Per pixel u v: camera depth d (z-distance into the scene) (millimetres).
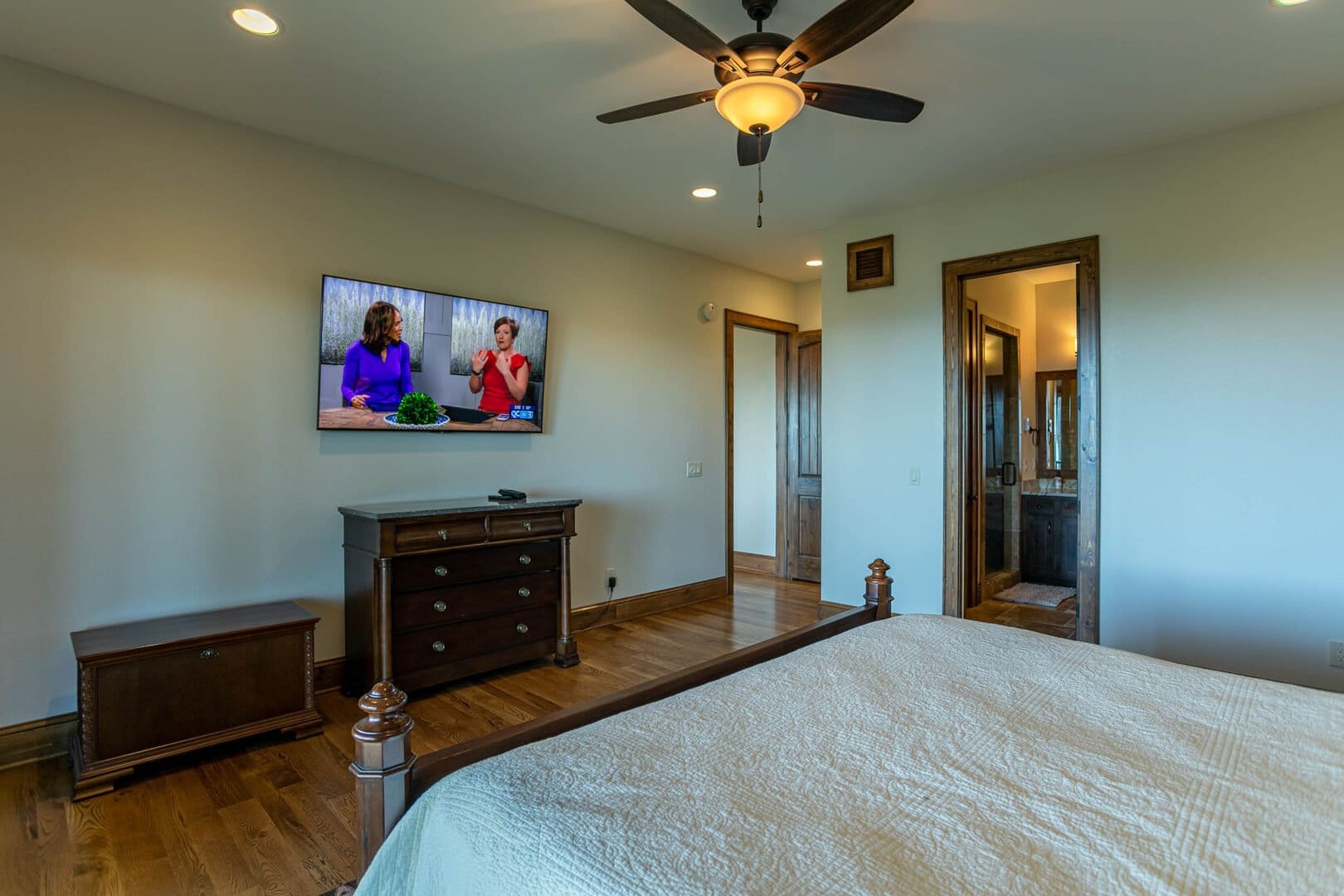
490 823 1082
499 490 4043
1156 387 3373
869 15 1713
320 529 3352
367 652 3168
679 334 5141
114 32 2369
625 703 1627
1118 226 3475
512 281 4090
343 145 3312
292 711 2844
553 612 3795
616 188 3883
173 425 2924
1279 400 3064
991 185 3846
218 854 2055
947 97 2836
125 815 2266
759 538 7098
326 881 1933
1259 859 970
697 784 1172
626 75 2664
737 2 2197
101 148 2750
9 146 2559
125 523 2809
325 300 3285
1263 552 3104
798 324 6242
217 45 2453
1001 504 5840
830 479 4605
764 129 2148
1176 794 1150
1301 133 3004
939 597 4117
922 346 4180
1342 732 1400
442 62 2568
